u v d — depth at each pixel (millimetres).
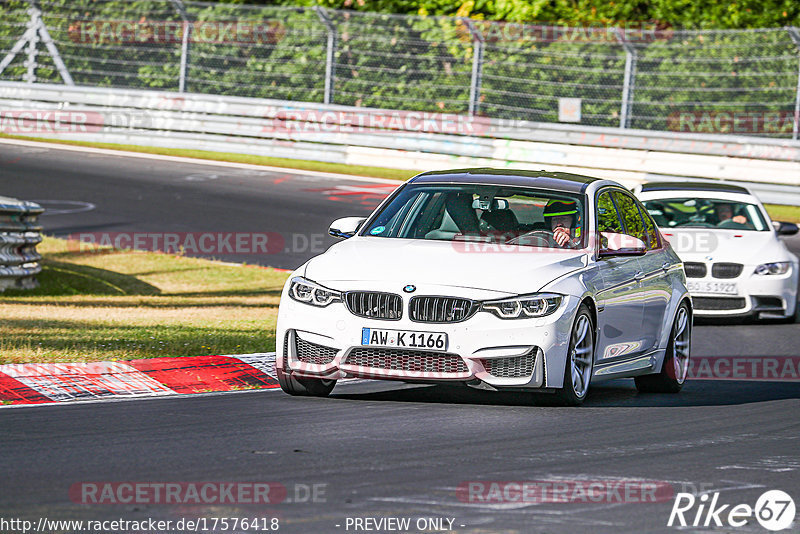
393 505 16797
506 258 26641
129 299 46750
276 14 98062
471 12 102812
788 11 101688
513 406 26422
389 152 88438
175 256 57656
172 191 75062
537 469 19641
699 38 88812
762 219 47594
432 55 93938
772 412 27281
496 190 29250
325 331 25656
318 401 26344
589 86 91125
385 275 25672
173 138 93125
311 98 96625
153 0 98375
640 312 29391
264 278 53594
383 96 94625
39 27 99125
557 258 27062
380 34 94500
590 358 26984
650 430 24062
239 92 97438
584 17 102625
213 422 23219
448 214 28641
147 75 98438
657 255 31328
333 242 62438
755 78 88500
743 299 44594
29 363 28234
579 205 28828
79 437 21234
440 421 24031
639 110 90125
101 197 72000
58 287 49875
